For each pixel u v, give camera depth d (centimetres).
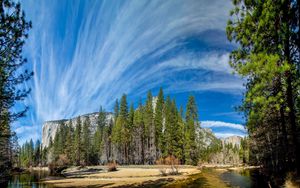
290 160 1595
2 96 1091
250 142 3834
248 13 1230
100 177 3828
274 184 1669
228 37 1316
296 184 1148
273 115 1670
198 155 7662
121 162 7944
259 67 1123
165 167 5703
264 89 1194
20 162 10975
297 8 1055
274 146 2105
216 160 11531
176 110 7762
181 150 7219
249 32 1212
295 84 1119
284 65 1055
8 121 1153
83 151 8838
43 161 11688
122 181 3241
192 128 7362
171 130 7306
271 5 1106
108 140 9231
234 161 11481
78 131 9025
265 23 1120
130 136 8131
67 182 3334
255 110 1321
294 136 1209
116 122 8556
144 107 8338
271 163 2450
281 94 1148
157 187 2559
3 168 2202
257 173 4188
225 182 2823
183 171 4881
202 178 3441
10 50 1108
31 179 4038
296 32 1080
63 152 9481
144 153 7912
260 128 2286
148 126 7944
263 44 1180
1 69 1070
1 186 2875
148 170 4881
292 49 1128
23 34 1133
